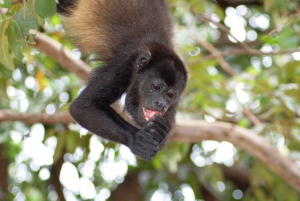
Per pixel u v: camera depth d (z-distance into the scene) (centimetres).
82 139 1219
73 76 1330
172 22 984
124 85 909
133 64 909
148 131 841
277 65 1229
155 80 900
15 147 1476
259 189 1341
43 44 1143
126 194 1692
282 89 1152
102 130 852
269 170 1287
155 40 926
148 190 1591
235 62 1588
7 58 713
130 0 955
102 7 957
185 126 1142
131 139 848
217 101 1220
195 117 1223
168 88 900
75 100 875
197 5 1200
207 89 1193
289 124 1120
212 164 1333
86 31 961
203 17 1102
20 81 1337
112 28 938
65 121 1145
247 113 1201
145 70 906
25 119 1140
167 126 854
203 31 1543
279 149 1258
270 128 1127
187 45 1191
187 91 1159
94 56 973
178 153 1252
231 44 1593
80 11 973
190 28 1227
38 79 1269
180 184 1633
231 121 1316
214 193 1648
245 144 1141
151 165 1582
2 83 1286
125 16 943
